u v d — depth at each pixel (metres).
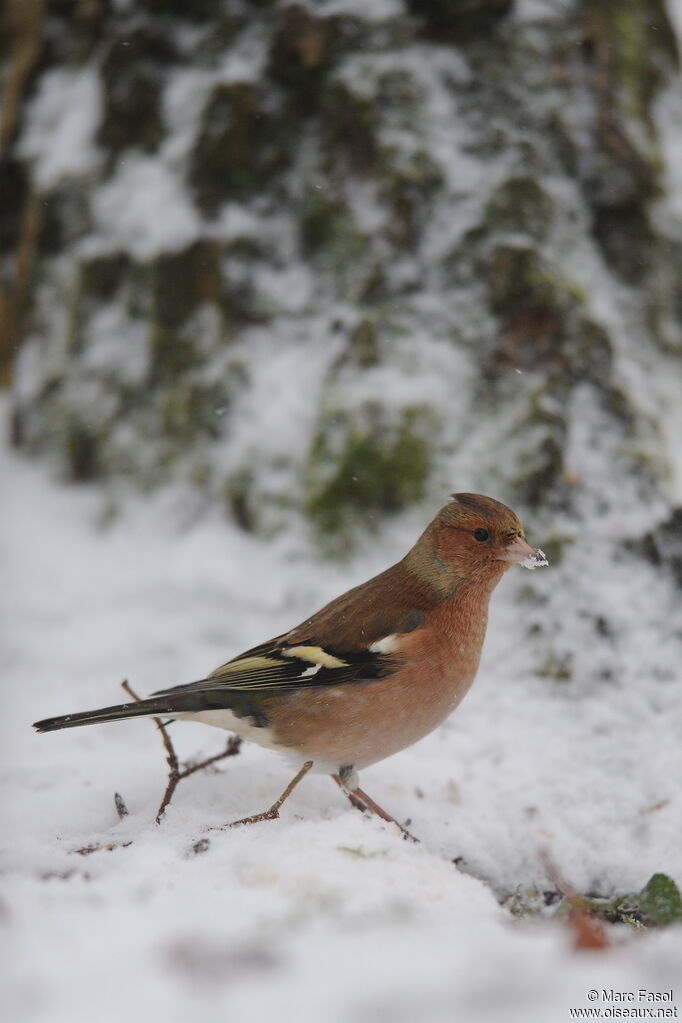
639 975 4.56
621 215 11.12
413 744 8.00
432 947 4.98
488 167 10.91
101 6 12.45
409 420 10.31
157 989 4.29
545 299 10.47
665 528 10.05
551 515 10.04
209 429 11.05
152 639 9.91
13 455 12.38
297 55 11.14
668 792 8.04
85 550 11.12
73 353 12.04
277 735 7.34
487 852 7.60
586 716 8.86
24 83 12.95
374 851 6.34
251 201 11.26
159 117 11.77
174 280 11.35
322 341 10.84
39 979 4.53
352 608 7.56
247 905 5.69
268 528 10.55
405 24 11.20
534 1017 4.01
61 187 12.30
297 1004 4.07
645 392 10.86
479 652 7.80
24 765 8.25
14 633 10.03
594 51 11.21
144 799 7.60
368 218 10.88
